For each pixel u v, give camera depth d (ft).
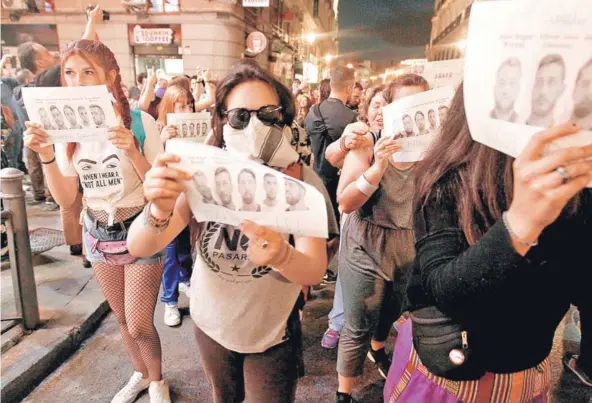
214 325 4.63
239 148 4.26
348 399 7.10
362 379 8.43
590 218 2.58
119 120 6.19
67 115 5.61
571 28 2.01
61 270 12.14
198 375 8.46
